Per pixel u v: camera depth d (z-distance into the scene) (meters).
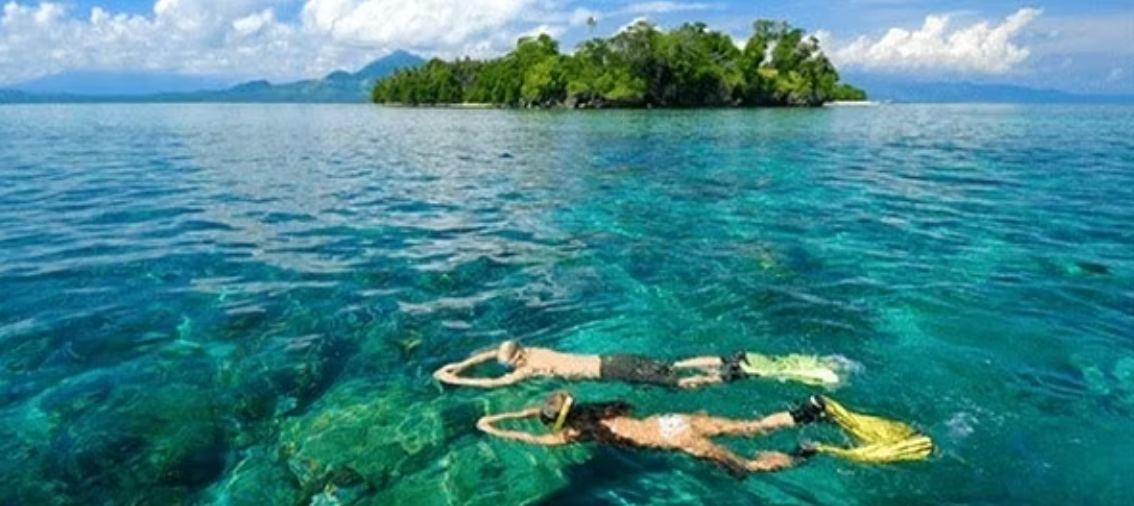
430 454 5.61
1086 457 5.46
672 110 90.62
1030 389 6.55
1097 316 8.30
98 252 11.31
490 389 6.64
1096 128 43.75
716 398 6.44
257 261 10.84
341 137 40.41
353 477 5.32
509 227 13.33
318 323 8.26
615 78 99.06
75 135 40.12
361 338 7.84
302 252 11.42
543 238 12.38
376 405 6.37
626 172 21.77
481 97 125.69
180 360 7.22
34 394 6.46
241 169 22.95
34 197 16.73
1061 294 9.07
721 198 16.53
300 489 5.17
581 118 65.88
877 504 4.97
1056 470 5.31
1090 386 6.59
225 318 8.38
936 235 12.34
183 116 77.81
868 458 5.44
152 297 9.09
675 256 11.05
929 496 5.03
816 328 8.04
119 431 5.87
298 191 17.97
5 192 17.48
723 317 8.45
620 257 11.03
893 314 8.43
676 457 5.56
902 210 14.76
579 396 6.52
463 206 15.66
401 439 5.82
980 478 5.21
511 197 16.92
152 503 5.00
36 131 43.47
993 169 21.70
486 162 25.23
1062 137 35.53
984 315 8.36
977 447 5.60
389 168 23.31
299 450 5.65
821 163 24.02
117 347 7.50
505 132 44.16
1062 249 11.25
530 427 5.98
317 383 6.78
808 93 108.19
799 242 11.91
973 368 6.98
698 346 7.67
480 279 9.95
